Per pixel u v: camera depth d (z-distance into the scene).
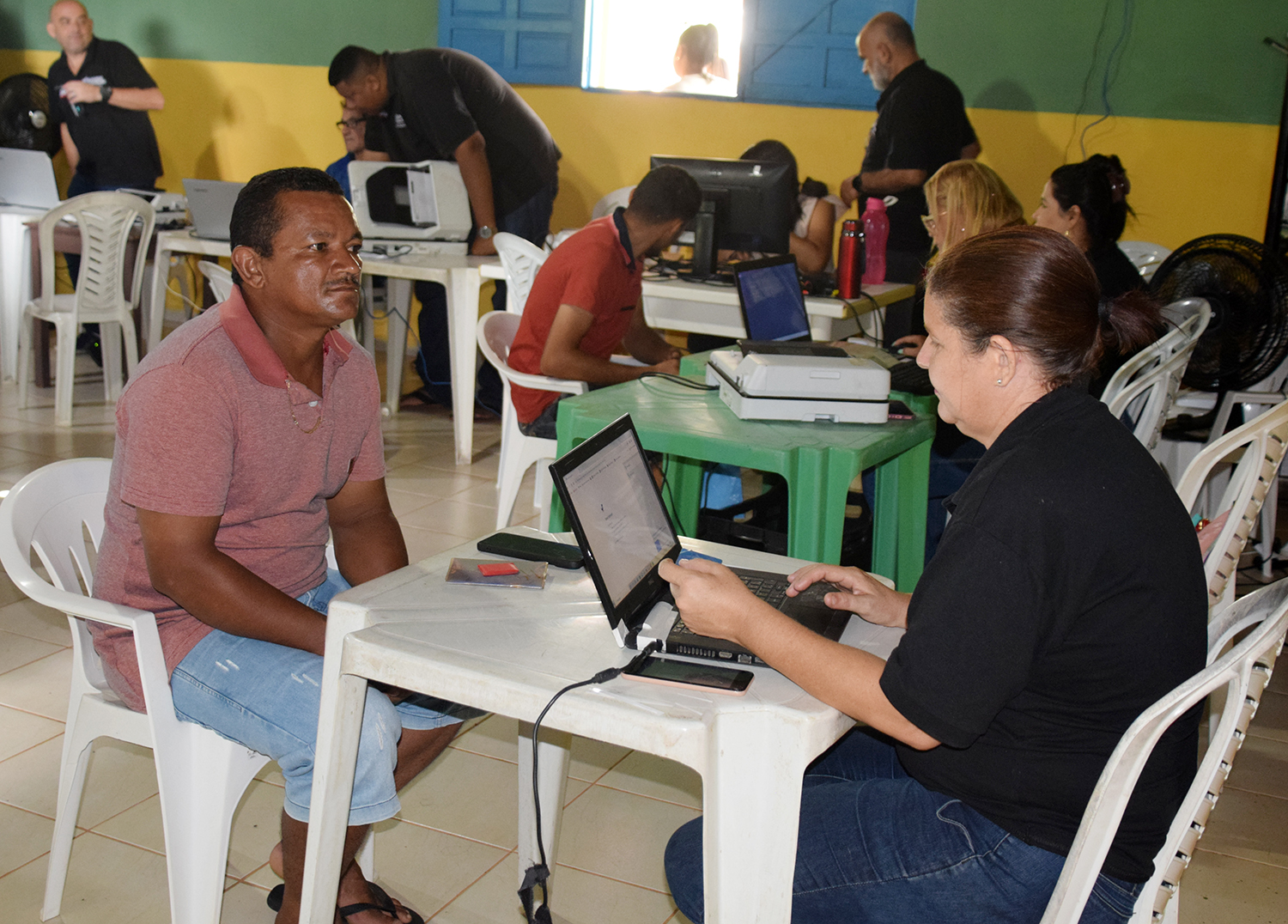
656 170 3.24
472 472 4.37
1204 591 1.18
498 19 5.95
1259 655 1.12
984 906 1.19
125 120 6.13
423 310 5.35
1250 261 3.23
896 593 1.48
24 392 4.81
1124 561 1.11
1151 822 1.17
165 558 1.53
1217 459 1.88
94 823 2.04
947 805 1.22
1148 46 4.85
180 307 6.86
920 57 5.20
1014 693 1.11
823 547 2.18
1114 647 1.12
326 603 1.82
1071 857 1.11
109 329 4.96
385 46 6.26
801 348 2.49
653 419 2.30
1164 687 1.14
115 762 2.25
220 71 6.68
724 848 1.20
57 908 1.77
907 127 4.95
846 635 1.41
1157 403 2.79
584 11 5.77
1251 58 4.72
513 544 1.64
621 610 1.34
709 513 2.90
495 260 4.62
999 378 1.19
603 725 1.19
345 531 1.90
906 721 1.14
